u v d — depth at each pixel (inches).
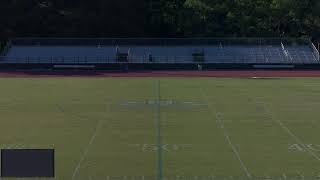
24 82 1947.6
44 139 956.6
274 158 818.2
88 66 2593.5
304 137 975.6
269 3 2982.3
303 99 1471.5
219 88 1744.6
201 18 2974.9
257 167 765.3
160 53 2728.8
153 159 810.8
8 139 956.6
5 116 1198.9
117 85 1835.6
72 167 762.8
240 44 2783.0
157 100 1450.5
